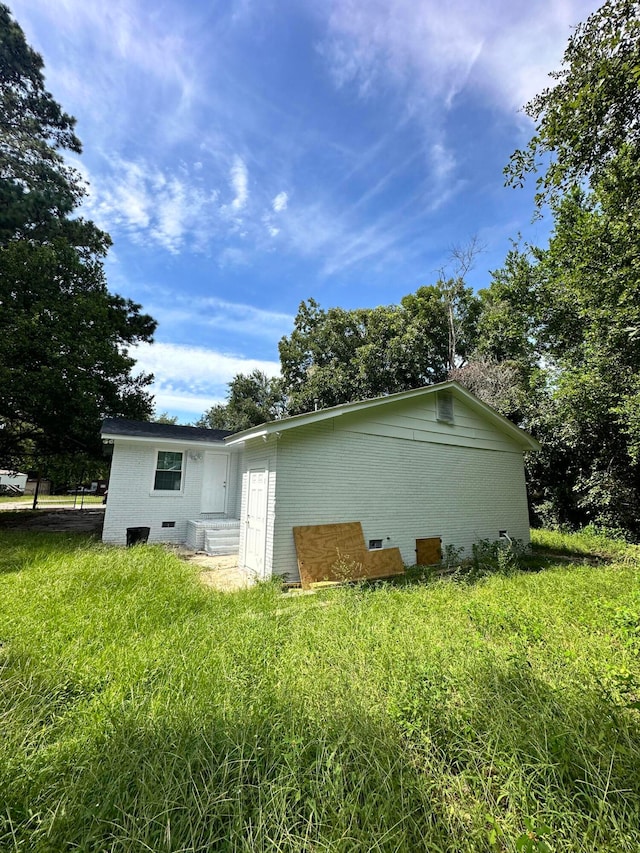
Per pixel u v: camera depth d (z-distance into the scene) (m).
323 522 6.95
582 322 12.48
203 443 10.84
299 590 6.10
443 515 8.67
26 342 11.12
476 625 3.89
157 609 4.40
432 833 1.59
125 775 1.83
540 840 1.53
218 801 1.70
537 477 13.82
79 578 5.39
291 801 1.75
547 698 2.45
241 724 2.24
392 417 8.09
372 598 5.02
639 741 2.09
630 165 6.71
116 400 13.86
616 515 11.30
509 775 1.86
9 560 6.60
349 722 2.25
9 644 3.29
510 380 14.81
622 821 1.60
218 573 7.49
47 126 15.42
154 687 2.73
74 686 2.75
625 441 10.45
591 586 5.48
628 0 4.91
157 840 1.55
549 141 6.16
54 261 12.30
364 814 1.66
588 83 5.43
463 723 2.25
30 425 13.54
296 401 22.92
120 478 10.16
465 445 9.35
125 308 15.73
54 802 1.73
